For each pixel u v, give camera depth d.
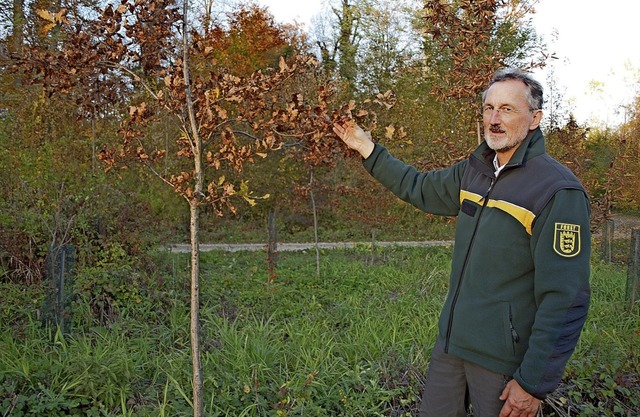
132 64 2.93
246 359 4.24
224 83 2.79
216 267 8.98
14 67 2.83
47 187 6.98
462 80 5.50
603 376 4.15
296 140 3.35
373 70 16.48
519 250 2.34
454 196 2.83
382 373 4.27
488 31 5.27
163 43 2.83
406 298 6.66
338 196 11.69
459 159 5.53
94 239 6.77
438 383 2.63
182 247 10.01
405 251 11.62
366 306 6.44
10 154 7.16
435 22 5.27
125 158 2.88
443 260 10.25
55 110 7.88
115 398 3.68
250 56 14.95
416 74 15.27
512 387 2.28
